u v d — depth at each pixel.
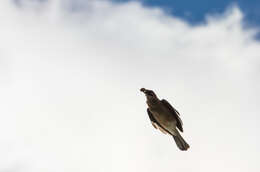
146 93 26.25
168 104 26.28
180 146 26.34
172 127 26.31
